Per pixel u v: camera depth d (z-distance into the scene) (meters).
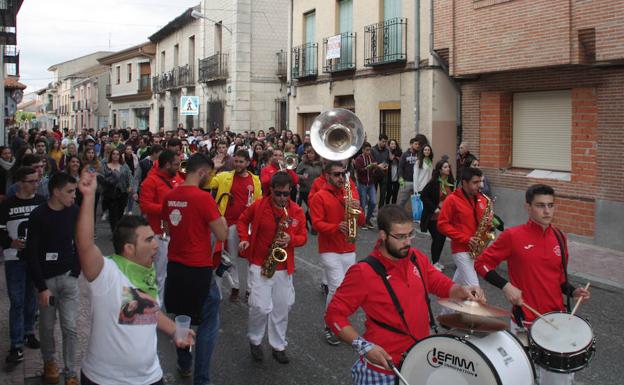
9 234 6.02
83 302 8.05
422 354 3.57
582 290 4.60
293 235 6.30
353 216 6.79
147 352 3.74
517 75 13.21
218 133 24.58
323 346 6.76
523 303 4.54
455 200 7.19
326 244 6.95
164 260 7.49
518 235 4.75
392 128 17.17
